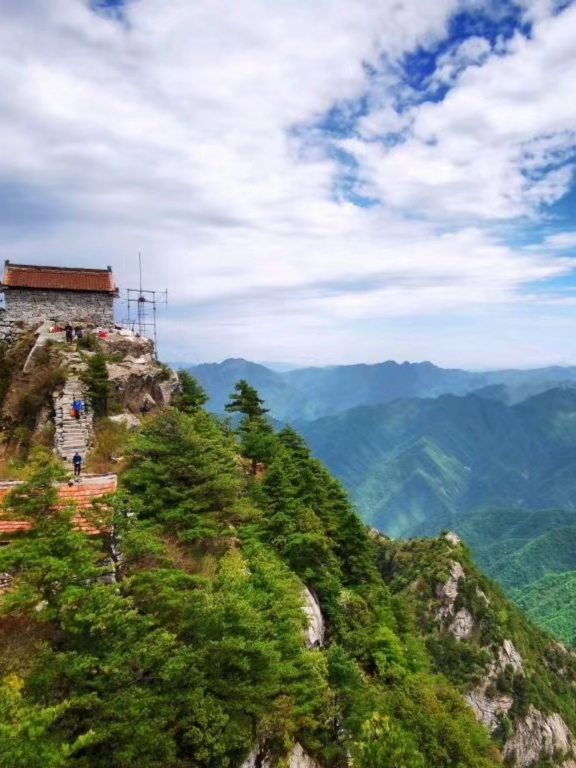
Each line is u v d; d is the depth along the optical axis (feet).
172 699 46.75
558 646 320.09
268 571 76.33
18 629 49.26
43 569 43.37
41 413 115.03
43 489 48.65
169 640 46.65
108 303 158.71
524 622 319.47
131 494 77.10
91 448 104.94
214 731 48.65
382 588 141.90
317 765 69.36
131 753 40.96
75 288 153.69
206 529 76.18
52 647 46.26
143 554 59.82
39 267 154.61
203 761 48.88
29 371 125.70
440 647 253.03
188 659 48.11
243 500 100.22
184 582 60.70
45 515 48.14
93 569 45.91
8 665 43.42
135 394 127.44
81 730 41.55
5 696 36.40
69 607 44.11
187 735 46.91
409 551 331.16
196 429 114.93
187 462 81.05
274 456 130.21
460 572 288.92
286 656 68.13
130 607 51.60
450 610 272.10
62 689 42.16
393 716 78.69
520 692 244.01
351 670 80.74
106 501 57.57
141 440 85.97
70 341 133.28
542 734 233.96
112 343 140.46
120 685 43.88
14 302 149.18
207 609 52.85
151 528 70.49
